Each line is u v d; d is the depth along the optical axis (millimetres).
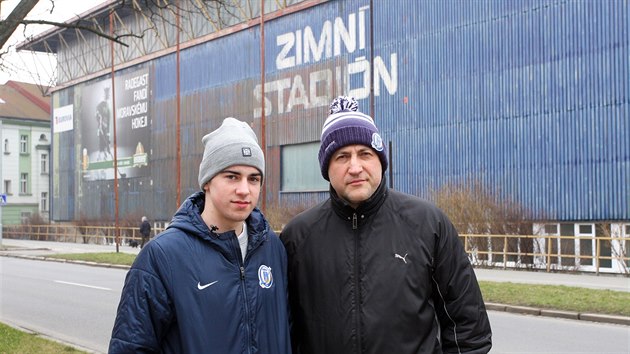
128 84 46781
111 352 2504
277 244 2801
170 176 42750
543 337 9438
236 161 2635
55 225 50219
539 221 22375
